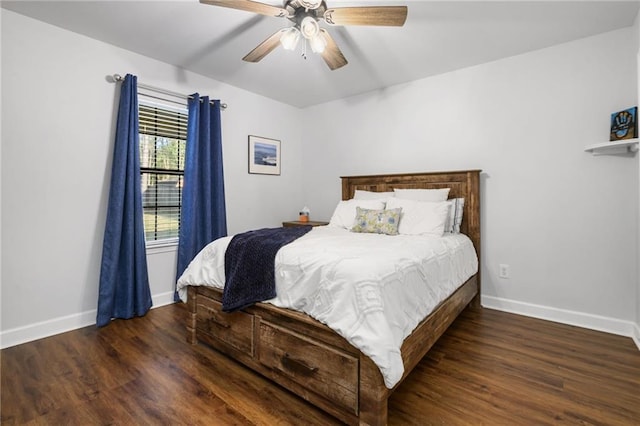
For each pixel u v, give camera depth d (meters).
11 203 2.19
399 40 2.53
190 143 3.10
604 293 2.44
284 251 1.77
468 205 2.96
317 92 3.81
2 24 2.12
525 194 2.77
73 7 2.12
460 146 3.10
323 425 1.41
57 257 2.39
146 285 2.81
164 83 2.99
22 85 2.21
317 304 1.51
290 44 1.93
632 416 1.44
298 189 4.48
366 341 1.26
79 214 2.50
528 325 2.54
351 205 3.19
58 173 2.39
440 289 1.97
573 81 2.53
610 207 2.40
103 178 2.62
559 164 2.60
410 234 2.62
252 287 1.79
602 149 2.39
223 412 1.49
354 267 1.46
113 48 2.65
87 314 2.54
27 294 2.26
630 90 2.30
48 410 1.50
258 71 3.19
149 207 3.03
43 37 2.29
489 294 2.97
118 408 1.51
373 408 1.30
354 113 3.91
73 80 2.44
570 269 2.57
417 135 3.38
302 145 4.48
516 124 2.79
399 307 1.47
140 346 2.17
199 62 2.98
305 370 1.54
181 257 3.07
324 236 2.37
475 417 1.44
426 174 3.21
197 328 2.20
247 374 1.83
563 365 1.90
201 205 3.25
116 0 2.05
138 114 2.77
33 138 2.27
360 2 2.05
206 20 2.28
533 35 2.44
